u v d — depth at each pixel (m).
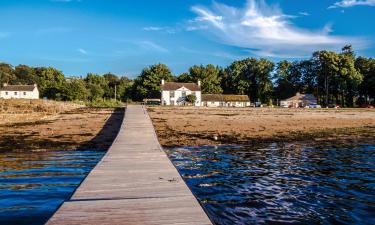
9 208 10.55
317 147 24.25
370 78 103.56
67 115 46.50
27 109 49.38
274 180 14.52
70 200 9.22
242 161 18.80
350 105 112.88
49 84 112.19
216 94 118.44
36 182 13.65
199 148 23.59
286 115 51.91
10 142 25.31
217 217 10.09
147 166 13.77
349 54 116.44
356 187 13.49
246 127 36.44
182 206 8.75
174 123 39.50
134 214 8.15
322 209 10.87
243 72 132.50
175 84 107.62
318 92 122.94
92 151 22.16
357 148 23.84
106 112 52.12
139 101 118.56
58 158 19.42
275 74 130.62
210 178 14.82
